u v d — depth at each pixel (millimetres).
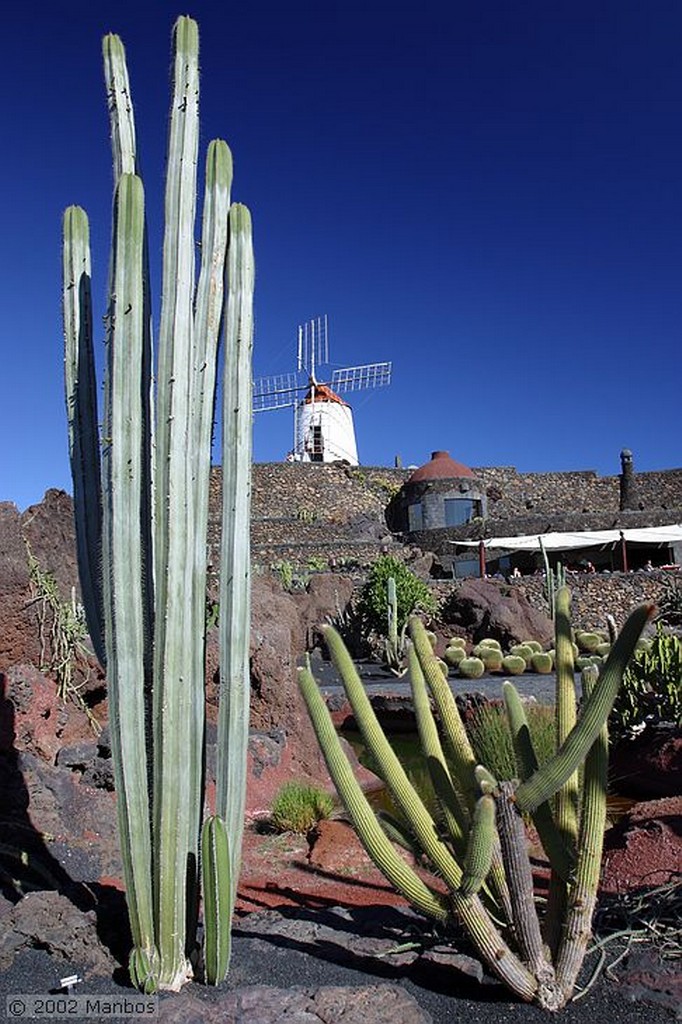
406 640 18516
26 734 6316
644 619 2717
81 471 3742
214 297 3475
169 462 3178
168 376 3201
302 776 7762
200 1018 2811
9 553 7508
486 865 2824
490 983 3191
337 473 44000
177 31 3408
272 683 8375
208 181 3504
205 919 3150
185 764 3230
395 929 3811
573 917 3018
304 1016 2803
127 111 3605
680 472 44469
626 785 7652
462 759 3355
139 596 3199
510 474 46406
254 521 37906
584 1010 2967
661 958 3248
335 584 22219
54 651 7680
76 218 3779
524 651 18141
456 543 34125
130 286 3199
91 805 5617
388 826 3488
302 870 5340
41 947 3510
